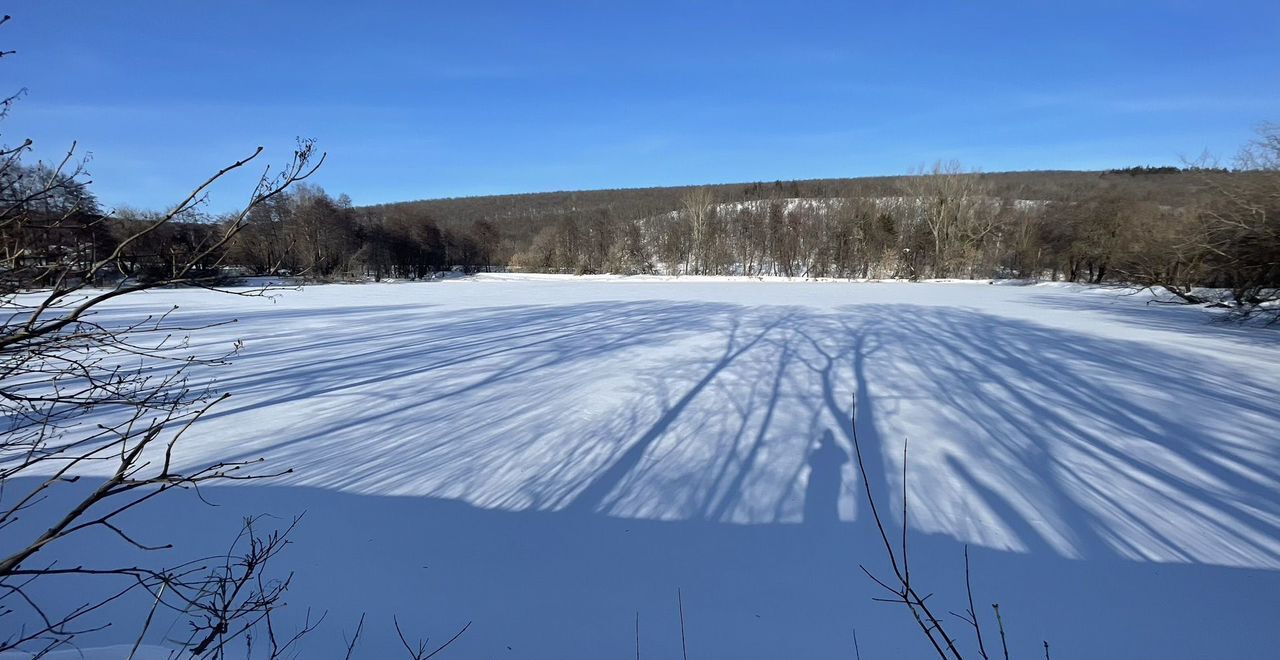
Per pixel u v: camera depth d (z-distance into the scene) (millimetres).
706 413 5750
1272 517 3719
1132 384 6887
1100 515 3746
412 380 7148
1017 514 3756
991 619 2812
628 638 2725
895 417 5617
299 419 5613
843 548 3416
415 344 9891
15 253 1550
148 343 9914
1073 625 2766
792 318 13383
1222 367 7797
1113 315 14070
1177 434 5176
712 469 4449
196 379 7211
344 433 5203
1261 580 3078
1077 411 5812
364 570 3205
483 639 2711
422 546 3434
